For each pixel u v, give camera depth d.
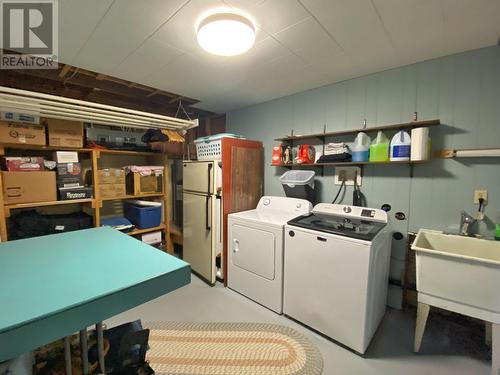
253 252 2.39
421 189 2.14
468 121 1.92
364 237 1.70
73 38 1.73
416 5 1.38
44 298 0.57
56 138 2.38
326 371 1.60
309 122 2.81
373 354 1.74
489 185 1.86
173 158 3.75
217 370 1.61
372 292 1.77
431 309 2.18
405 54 1.97
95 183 2.66
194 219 3.01
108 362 0.91
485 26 1.58
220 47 1.66
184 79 2.48
